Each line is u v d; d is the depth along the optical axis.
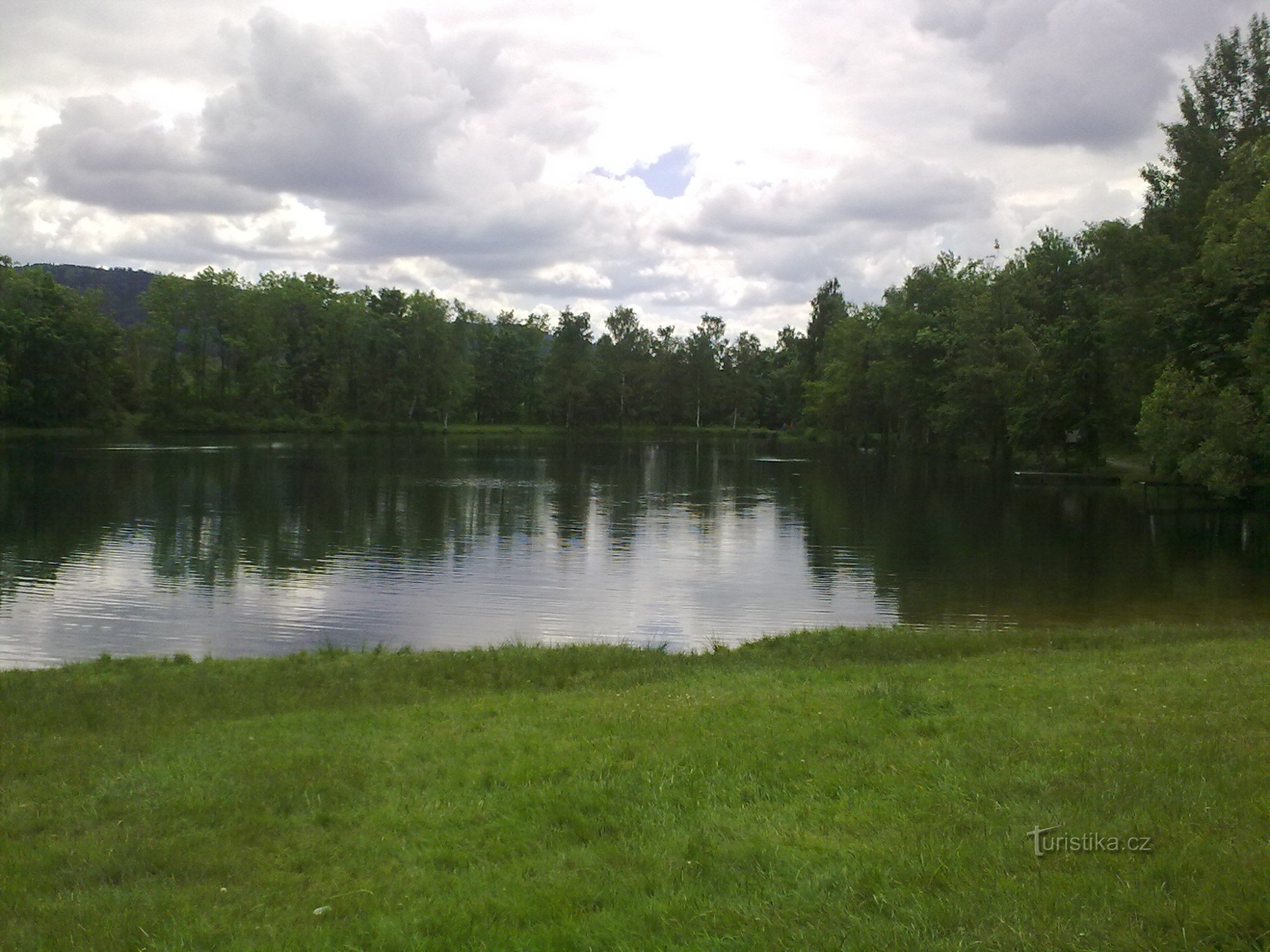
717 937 5.32
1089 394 62.56
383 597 24.98
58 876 6.74
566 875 6.30
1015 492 56.41
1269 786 6.99
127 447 84.69
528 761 8.77
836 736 9.27
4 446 83.19
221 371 118.69
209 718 11.52
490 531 37.47
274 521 38.97
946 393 80.62
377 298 148.25
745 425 169.88
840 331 122.38
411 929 5.66
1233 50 54.53
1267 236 41.25
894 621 22.75
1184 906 5.07
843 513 45.06
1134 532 38.53
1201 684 11.39
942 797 7.35
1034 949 4.82
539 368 157.75
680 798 7.61
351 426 123.50
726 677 13.51
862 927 5.23
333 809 7.89
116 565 28.86
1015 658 14.84
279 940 5.60
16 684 13.80
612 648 17.47
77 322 101.25
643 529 39.12
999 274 76.00
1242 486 39.53
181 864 6.86
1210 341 43.81
